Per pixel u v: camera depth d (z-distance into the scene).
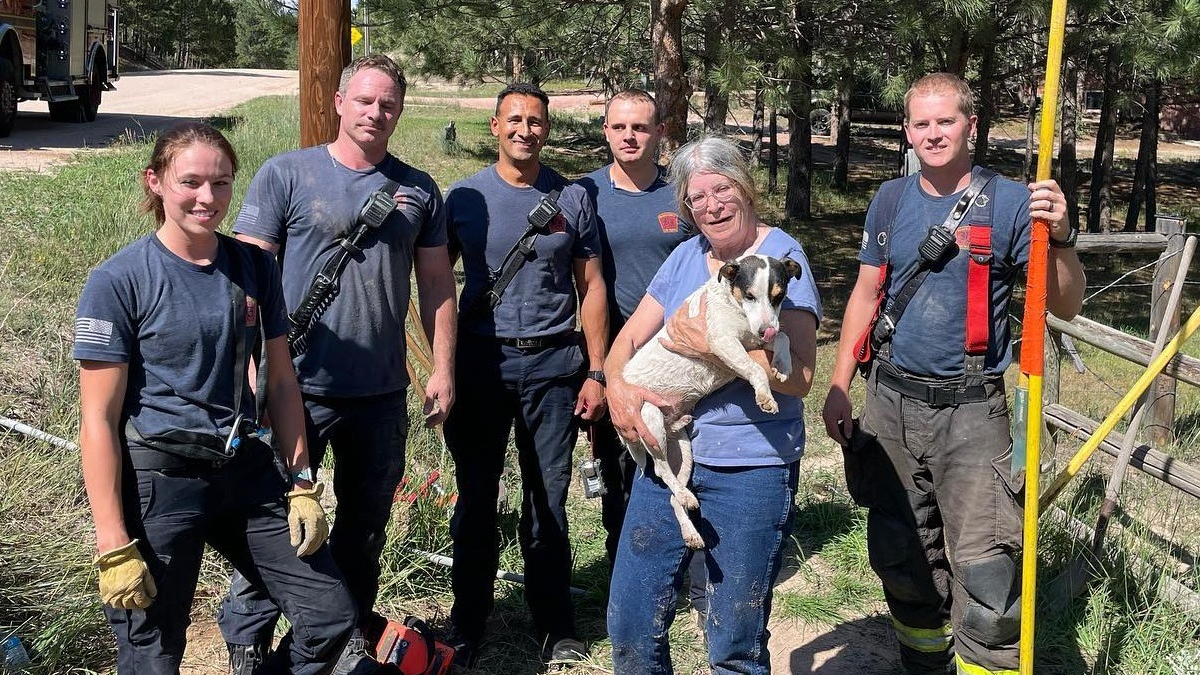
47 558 3.89
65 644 3.41
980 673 3.15
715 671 2.87
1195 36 7.93
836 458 6.11
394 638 3.27
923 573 3.42
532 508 3.79
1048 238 2.85
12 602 3.61
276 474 2.77
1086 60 10.94
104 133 17.06
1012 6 8.33
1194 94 18.14
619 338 3.08
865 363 3.42
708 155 2.80
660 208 3.90
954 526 3.19
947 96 3.02
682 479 2.79
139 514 2.53
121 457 2.50
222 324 2.61
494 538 3.79
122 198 9.28
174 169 2.48
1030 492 2.88
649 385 2.76
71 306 6.86
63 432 4.95
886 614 4.23
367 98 3.10
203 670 3.54
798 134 17.88
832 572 4.58
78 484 4.48
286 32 9.36
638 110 3.81
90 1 18.50
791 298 2.76
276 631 3.83
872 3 9.22
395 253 3.22
